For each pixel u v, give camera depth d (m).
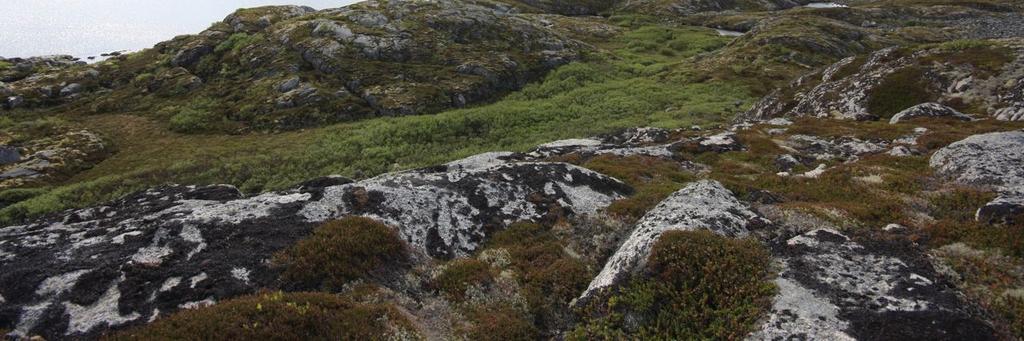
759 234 14.92
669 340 11.24
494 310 13.23
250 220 15.60
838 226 15.73
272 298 11.41
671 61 93.81
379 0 106.56
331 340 10.62
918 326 10.20
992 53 43.81
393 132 54.06
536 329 12.67
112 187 43.72
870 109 43.44
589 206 18.86
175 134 61.09
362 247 14.35
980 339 9.95
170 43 93.19
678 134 35.94
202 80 79.12
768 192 20.14
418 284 14.14
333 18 91.62
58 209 39.44
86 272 13.15
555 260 15.37
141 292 12.59
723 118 55.69
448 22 93.81
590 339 11.86
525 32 97.69
